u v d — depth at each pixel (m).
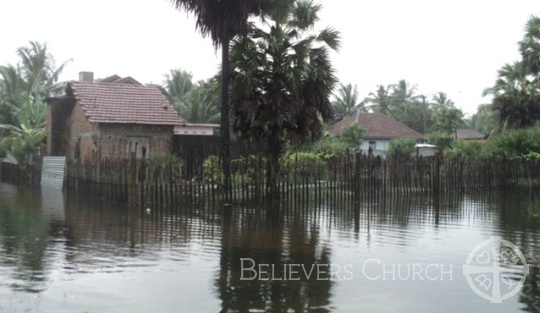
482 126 59.09
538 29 29.23
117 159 18.61
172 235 11.12
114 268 8.28
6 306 6.46
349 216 14.23
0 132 38.81
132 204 15.74
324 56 18.28
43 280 7.58
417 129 67.12
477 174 22.25
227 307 6.48
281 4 17.94
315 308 6.49
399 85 71.62
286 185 17.44
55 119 28.25
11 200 18.36
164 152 24.61
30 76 41.41
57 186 23.80
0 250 9.55
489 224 13.07
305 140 18.81
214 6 17.33
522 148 27.44
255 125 17.94
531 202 18.55
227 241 10.52
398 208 16.22
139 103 25.62
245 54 17.81
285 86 17.72
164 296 6.89
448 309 6.54
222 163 16.84
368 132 49.31
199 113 43.59
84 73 33.91
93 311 6.33
